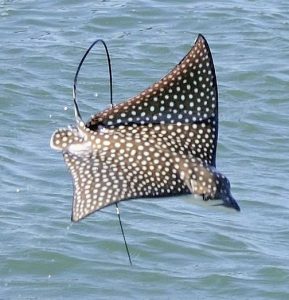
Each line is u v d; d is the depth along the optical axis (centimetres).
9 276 3706
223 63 6103
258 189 4503
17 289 3625
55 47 6200
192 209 4256
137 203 4262
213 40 6462
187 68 1864
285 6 7175
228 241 3984
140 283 3669
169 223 4106
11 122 5122
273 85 5800
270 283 3697
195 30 6612
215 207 1742
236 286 3662
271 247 3962
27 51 6112
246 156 4912
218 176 1761
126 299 3556
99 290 3619
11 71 5766
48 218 4097
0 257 3794
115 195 1659
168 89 1848
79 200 1652
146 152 1759
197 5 7062
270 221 4188
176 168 1747
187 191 1722
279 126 5297
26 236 3941
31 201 4231
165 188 1708
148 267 3772
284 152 4984
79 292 3603
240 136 5150
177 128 1822
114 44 6312
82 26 6606
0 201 4225
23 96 5441
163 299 3572
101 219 4097
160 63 6041
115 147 1767
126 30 6581
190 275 3731
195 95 1852
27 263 3775
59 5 6988
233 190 4478
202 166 1761
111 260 3812
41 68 5866
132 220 4106
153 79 5812
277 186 4553
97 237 3956
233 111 5462
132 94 5606
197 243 3953
